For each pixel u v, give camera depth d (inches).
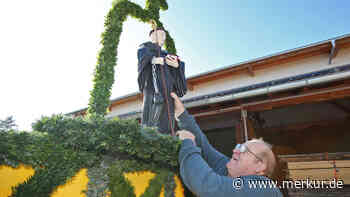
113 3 98.4
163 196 62.9
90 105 77.7
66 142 48.2
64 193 44.8
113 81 84.2
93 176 49.8
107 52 87.0
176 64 93.7
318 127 423.5
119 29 93.5
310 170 216.4
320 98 247.1
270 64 376.2
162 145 58.4
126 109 498.0
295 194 181.8
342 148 394.6
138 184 57.9
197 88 428.5
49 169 43.8
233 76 404.5
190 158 49.0
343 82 234.1
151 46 93.0
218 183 43.1
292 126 429.1
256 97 276.4
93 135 50.4
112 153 54.9
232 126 337.7
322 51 345.1
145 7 116.9
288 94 259.9
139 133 56.1
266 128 445.4
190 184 46.4
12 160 40.0
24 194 39.4
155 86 87.4
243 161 51.2
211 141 443.8
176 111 74.6
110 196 50.4
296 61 365.1
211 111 300.5
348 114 395.2
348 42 314.0
